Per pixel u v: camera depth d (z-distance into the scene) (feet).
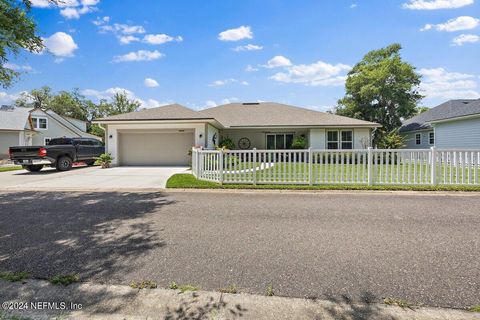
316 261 10.68
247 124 65.00
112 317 7.32
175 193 25.54
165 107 58.39
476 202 20.85
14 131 84.28
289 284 8.96
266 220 16.40
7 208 19.58
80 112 165.68
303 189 26.58
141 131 54.65
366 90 105.81
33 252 11.58
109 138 53.26
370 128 64.08
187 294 8.40
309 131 64.85
